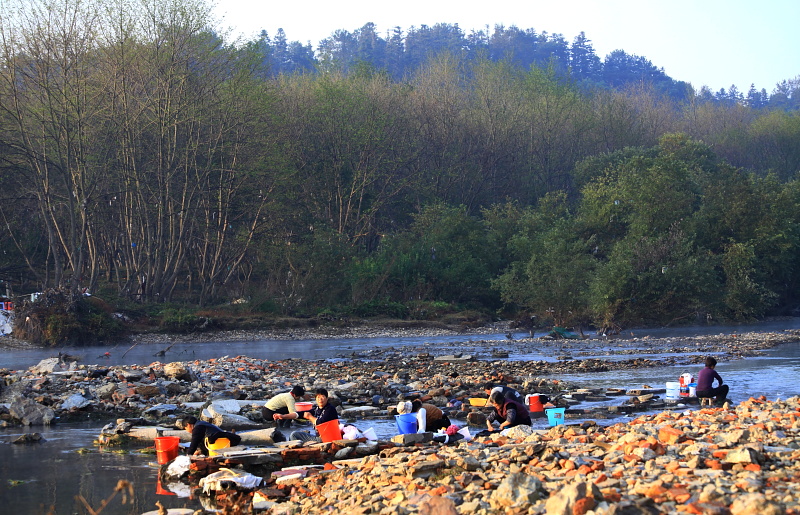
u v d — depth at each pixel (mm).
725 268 56031
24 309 39906
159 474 10641
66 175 43156
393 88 70375
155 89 46719
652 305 47969
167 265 49438
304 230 60094
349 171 62625
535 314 50094
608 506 6047
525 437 11031
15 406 15047
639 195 58094
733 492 6523
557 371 24547
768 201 61188
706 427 10305
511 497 6715
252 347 38219
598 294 46250
